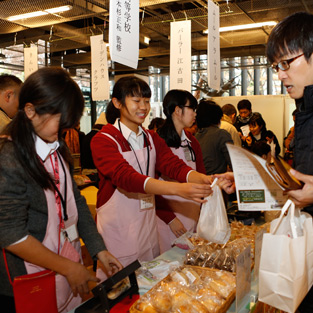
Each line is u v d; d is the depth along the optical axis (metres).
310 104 1.09
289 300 1.06
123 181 1.70
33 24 5.13
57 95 1.17
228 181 1.63
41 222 1.29
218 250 1.63
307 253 1.10
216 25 2.86
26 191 1.23
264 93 9.12
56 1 4.27
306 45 1.08
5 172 1.16
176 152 2.46
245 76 9.19
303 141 1.15
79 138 5.27
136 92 1.89
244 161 1.14
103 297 1.12
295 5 4.59
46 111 1.18
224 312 1.25
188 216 2.46
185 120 2.44
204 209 1.57
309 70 1.11
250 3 4.54
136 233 1.92
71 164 1.51
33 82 1.18
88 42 6.41
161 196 2.30
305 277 1.08
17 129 1.19
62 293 1.33
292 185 1.07
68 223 1.41
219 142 3.26
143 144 2.04
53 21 5.01
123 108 1.94
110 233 1.93
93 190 3.60
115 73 9.34
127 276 1.25
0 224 1.14
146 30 6.05
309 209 1.24
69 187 1.44
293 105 6.51
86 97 10.04
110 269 1.48
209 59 2.79
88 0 4.34
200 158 2.62
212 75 2.84
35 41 6.46
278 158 1.16
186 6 5.93
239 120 5.17
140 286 1.42
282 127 6.56
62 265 1.24
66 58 7.88
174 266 1.58
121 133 1.94
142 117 1.94
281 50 1.13
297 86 1.14
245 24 5.23
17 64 7.86
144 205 1.95
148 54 7.37
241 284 1.28
